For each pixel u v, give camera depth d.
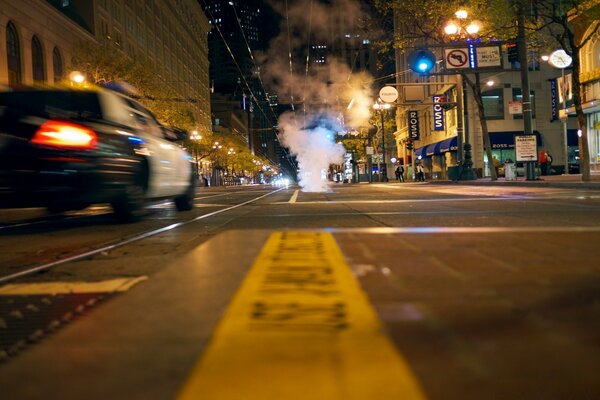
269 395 1.52
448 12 22.61
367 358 1.80
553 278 2.96
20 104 6.86
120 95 8.23
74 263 4.21
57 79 44.94
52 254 4.94
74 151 6.77
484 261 3.50
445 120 43.03
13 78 38.53
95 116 7.29
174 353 1.89
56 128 6.74
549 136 37.06
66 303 2.80
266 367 1.72
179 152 10.35
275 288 2.77
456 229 5.45
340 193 19.78
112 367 1.78
